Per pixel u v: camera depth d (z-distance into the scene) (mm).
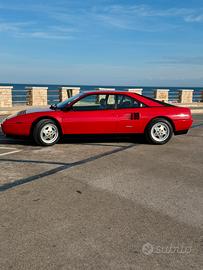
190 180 5430
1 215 3916
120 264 2918
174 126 8711
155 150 7895
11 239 3338
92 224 3709
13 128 8148
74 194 4672
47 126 8188
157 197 4602
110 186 5055
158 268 2863
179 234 3504
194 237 3445
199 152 7723
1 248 3164
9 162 6480
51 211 4055
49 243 3268
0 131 10438
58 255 3049
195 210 4156
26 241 3301
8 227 3604
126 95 8648
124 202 4395
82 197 4559
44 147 8109
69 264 2906
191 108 23031
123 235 3459
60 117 8188
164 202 4418
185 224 3748
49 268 2842
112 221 3795
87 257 3023
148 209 4168
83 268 2850
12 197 4520
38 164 6344
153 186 5086
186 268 2873
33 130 8188
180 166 6355
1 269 2822
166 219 3877
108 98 8547
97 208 4172
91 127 8320
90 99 8461
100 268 2854
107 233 3498
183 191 4871
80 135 8352
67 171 5871
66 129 8242
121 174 5727
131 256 3053
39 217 3873
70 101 8539
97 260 2977
